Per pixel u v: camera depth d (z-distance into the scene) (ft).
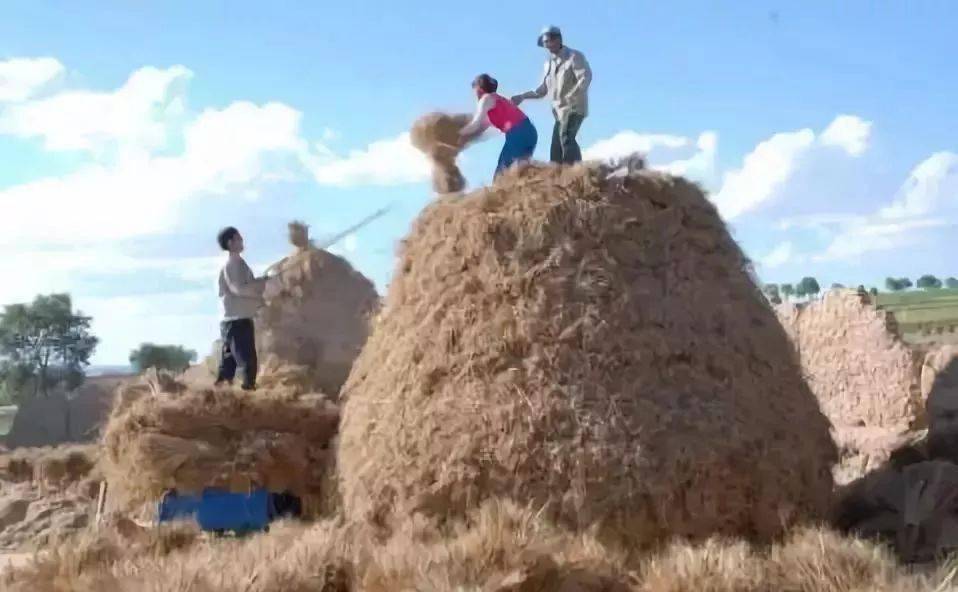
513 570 20.07
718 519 24.47
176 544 26.89
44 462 53.72
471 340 26.63
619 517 24.16
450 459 25.66
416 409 26.71
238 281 35.47
